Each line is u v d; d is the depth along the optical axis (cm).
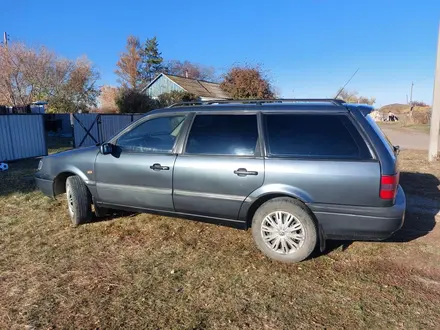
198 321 256
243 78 1852
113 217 482
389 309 271
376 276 322
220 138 371
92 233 426
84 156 444
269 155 346
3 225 452
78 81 3062
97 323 254
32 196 588
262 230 355
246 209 356
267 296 289
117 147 427
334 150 328
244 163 352
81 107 3066
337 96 462
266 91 1866
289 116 352
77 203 440
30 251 375
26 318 258
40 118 1131
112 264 346
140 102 2419
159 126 409
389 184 311
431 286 305
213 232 431
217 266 342
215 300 284
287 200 342
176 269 335
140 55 5281
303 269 336
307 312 268
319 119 342
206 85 3183
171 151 393
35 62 2853
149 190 401
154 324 253
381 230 317
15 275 322
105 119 1470
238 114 372
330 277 320
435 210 526
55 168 463
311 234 336
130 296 289
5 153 1020
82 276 321
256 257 362
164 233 427
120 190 420
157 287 303
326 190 324
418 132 2416
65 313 265
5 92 2716
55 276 321
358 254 367
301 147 339
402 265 344
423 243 397
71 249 380
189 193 379
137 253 371
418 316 262
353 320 258
